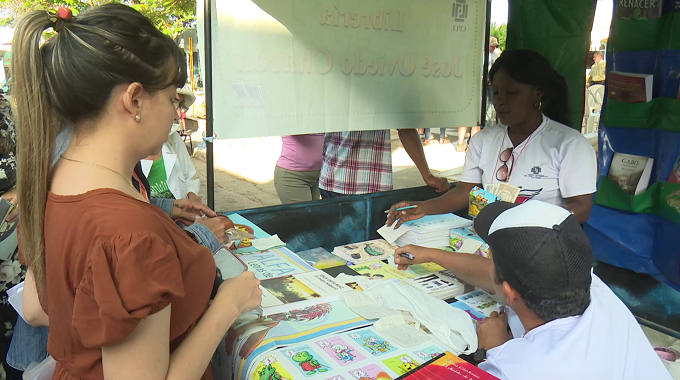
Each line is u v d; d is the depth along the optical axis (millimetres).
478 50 2506
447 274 1650
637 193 2430
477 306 1427
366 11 2158
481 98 2590
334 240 2166
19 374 1723
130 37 739
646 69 2311
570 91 2471
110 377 715
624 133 2455
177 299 759
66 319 789
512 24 2611
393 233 1982
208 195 2014
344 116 2227
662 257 2395
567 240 956
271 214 2008
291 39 2021
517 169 1929
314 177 2998
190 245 855
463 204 2113
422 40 2334
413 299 1339
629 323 1019
